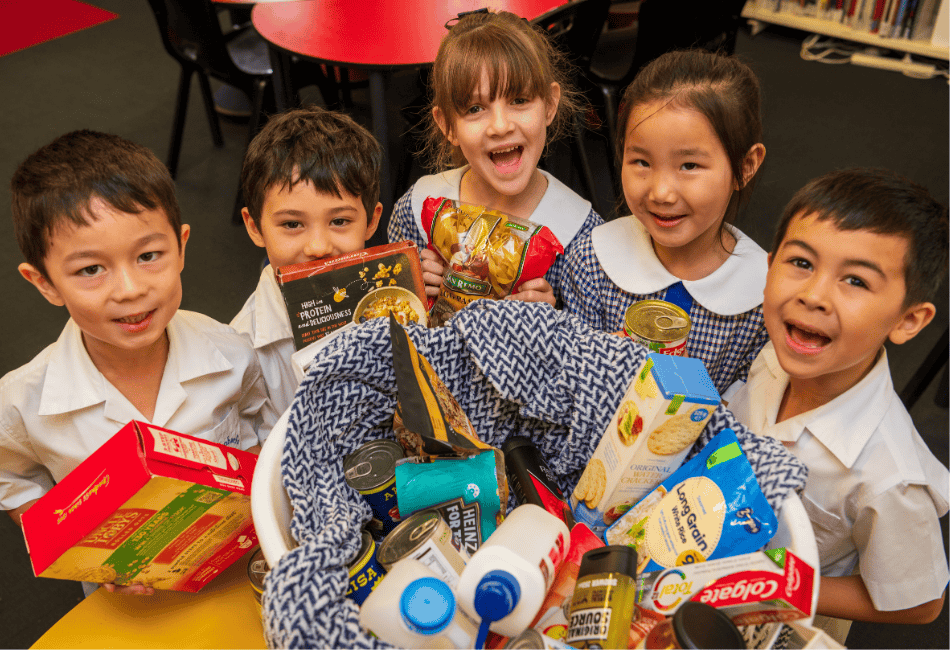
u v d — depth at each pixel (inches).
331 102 108.9
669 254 44.6
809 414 35.1
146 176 32.0
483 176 47.8
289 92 89.6
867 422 33.8
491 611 24.9
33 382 37.5
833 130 128.3
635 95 39.4
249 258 102.4
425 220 46.1
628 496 30.9
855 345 30.7
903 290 29.9
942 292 94.3
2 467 39.4
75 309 32.3
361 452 32.5
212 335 41.2
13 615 60.8
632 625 26.9
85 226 30.3
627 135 40.1
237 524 30.5
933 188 113.5
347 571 26.0
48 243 31.0
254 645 31.0
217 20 93.2
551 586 28.2
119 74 143.9
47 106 133.3
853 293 29.9
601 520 31.9
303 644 23.5
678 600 26.3
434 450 29.9
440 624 24.6
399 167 100.1
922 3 140.1
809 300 30.3
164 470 26.4
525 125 45.6
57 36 155.9
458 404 33.4
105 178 30.4
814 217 30.4
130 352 37.4
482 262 42.8
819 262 30.3
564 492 36.0
